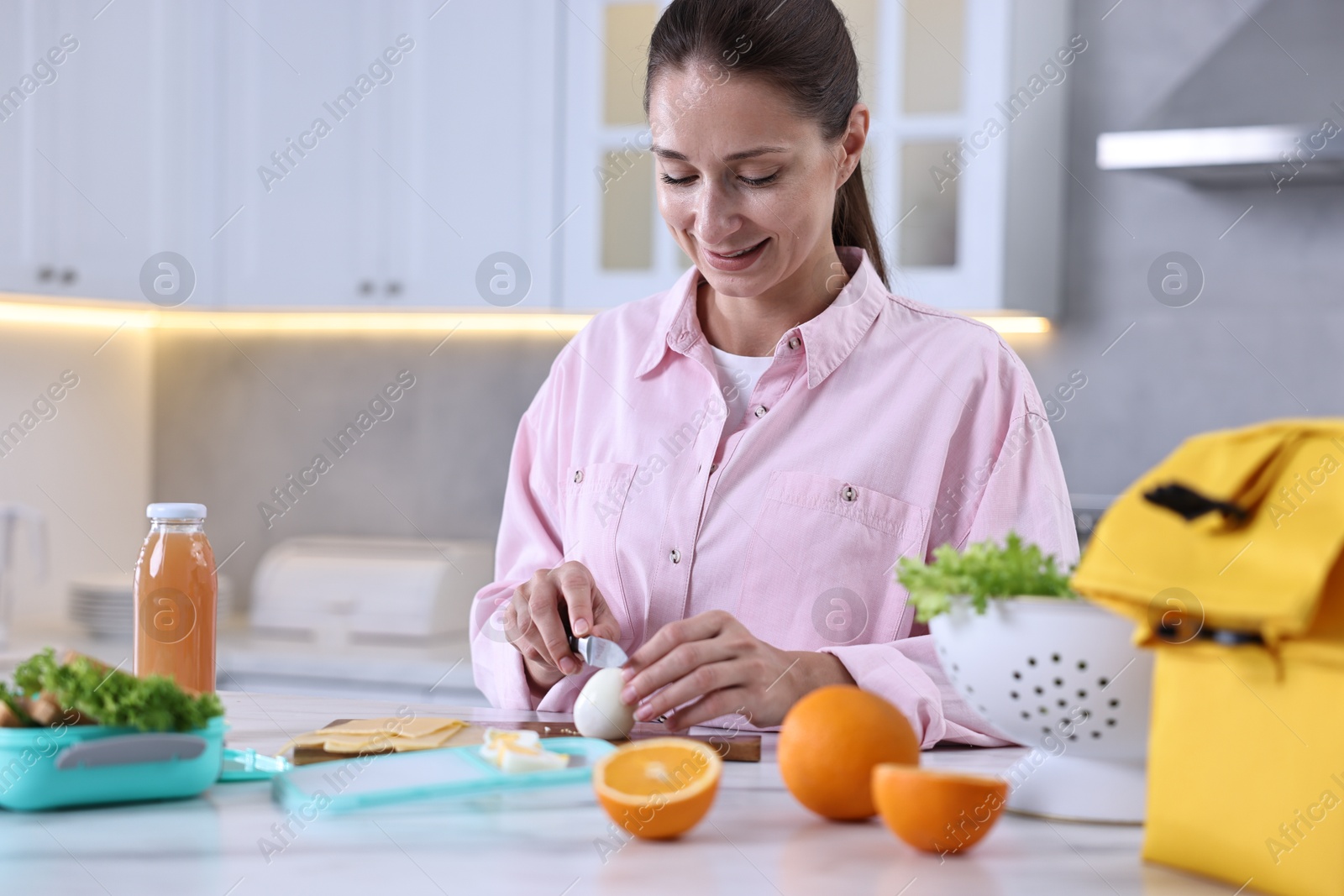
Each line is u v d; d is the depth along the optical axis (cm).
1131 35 244
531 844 74
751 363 135
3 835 75
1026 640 76
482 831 77
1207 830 68
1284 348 237
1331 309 235
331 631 258
